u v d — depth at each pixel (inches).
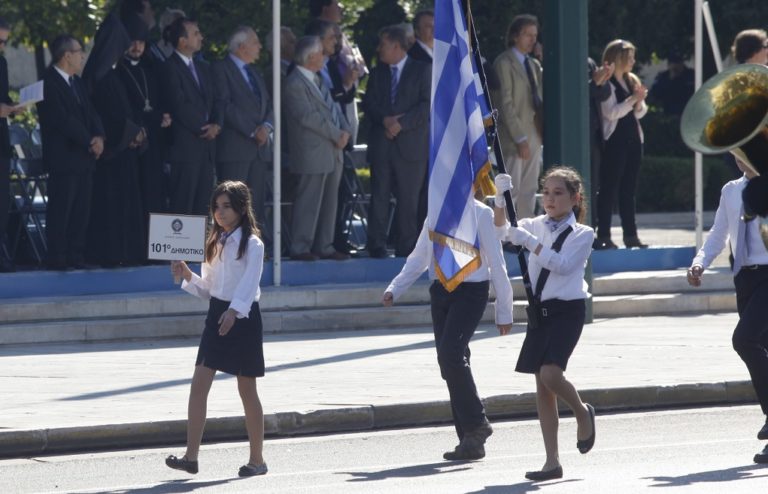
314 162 1749.5
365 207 2004.2
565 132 1734.7
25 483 961.5
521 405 1211.9
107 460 1042.7
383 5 2960.1
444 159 1048.2
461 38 1070.4
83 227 1660.9
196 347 1546.5
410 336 1624.0
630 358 1427.2
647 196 3100.4
